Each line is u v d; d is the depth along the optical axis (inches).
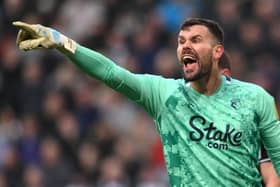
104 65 704.4
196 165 709.9
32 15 1679.4
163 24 1662.2
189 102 718.5
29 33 677.9
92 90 1568.7
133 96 721.6
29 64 1624.0
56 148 1437.0
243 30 1596.9
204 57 714.2
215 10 1622.8
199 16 1627.7
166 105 720.3
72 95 1562.5
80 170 1438.2
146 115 1508.4
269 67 1562.5
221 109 715.4
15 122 1545.3
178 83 726.5
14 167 1443.2
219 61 749.3
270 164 731.4
